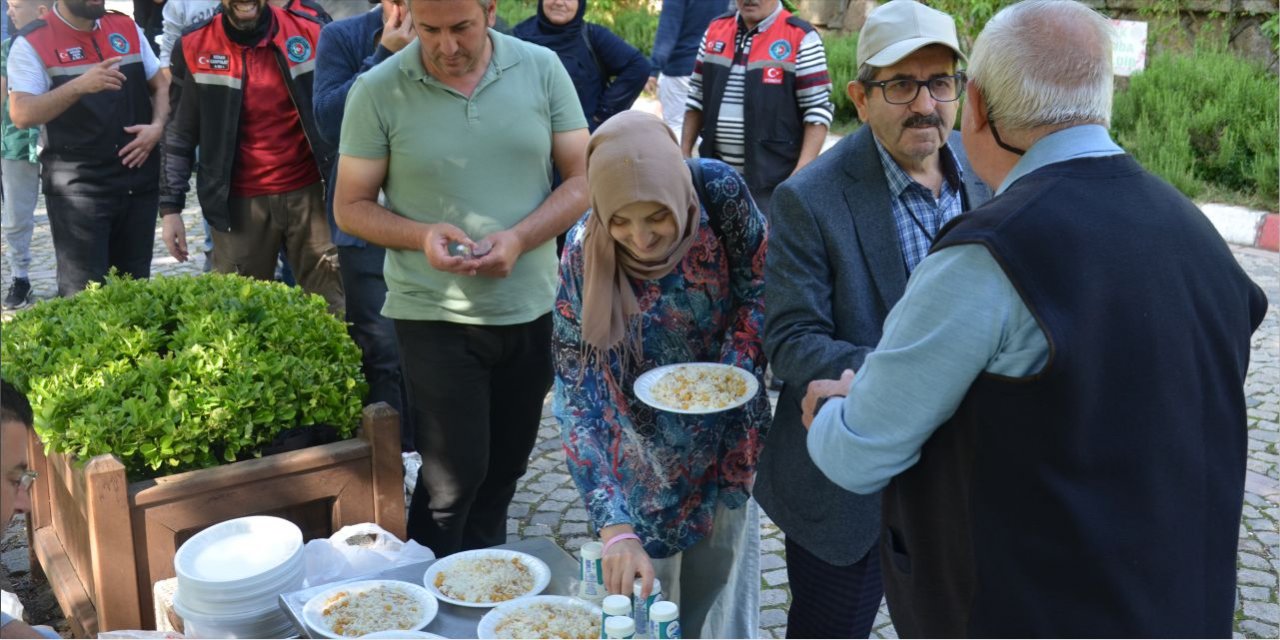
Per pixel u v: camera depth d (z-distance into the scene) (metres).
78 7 5.45
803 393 2.70
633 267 2.66
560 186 3.48
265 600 2.81
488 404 3.54
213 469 3.22
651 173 2.49
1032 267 1.78
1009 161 1.99
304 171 5.12
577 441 2.69
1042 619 1.82
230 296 3.91
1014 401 1.80
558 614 2.61
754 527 3.13
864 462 1.97
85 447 3.19
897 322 1.93
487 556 2.91
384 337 4.54
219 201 5.07
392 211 3.39
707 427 2.83
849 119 11.25
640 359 2.76
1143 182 1.89
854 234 2.61
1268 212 8.30
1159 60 9.89
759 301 2.82
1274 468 4.95
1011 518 1.84
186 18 6.11
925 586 2.05
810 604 2.85
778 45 5.66
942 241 1.88
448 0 3.06
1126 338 1.78
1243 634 3.76
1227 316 1.90
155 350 3.66
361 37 4.16
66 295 5.71
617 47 5.82
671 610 2.46
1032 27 1.91
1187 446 1.83
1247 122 8.98
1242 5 9.90
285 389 3.46
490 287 3.38
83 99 5.46
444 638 2.58
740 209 2.70
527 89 3.39
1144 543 1.80
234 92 4.93
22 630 1.80
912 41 2.47
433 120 3.28
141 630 3.05
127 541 3.09
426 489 3.60
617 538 2.55
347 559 3.12
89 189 5.57
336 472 3.37
